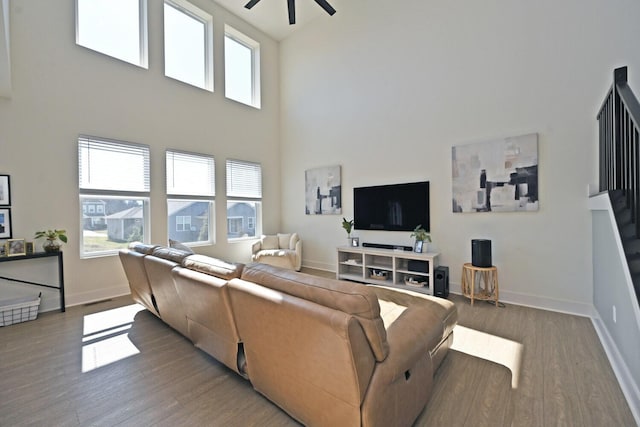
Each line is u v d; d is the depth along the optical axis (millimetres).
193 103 4586
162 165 4215
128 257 2805
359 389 1125
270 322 1367
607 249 2299
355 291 1166
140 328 2689
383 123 4379
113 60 3756
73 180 3432
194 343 2203
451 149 3707
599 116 2656
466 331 2564
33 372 1961
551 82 3053
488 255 3215
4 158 3002
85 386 1809
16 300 2951
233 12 5102
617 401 1623
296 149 5633
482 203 3467
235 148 5164
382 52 4371
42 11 3227
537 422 1477
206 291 1740
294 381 1379
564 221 3002
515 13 3252
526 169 3180
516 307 3158
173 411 1587
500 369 1957
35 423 1499
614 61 2742
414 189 4031
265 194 5656
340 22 4887
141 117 4008
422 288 3695
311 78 5355
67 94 3391
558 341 2354
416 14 4008
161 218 4199
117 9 3922
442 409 1579
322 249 5258
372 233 4539
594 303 2816
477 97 3516
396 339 1401
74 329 2668
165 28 4438
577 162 2926
